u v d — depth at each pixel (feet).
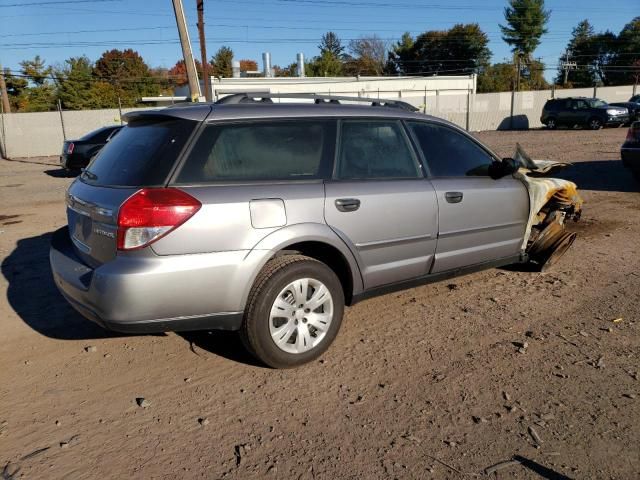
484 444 9.62
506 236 16.26
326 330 12.52
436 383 11.60
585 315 15.06
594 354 12.78
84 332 14.23
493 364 12.38
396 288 14.03
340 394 11.23
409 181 13.80
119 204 10.50
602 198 31.45
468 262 15.40
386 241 13.24
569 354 12.80
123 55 196.95
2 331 14.30
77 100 149.69
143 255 10.37
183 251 10.53
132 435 9.96
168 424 10.29
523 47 211.20
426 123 14.79
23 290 17.39
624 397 10.97
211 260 10.73
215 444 9.71
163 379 11.87
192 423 10.31
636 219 26.21
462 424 10.19
